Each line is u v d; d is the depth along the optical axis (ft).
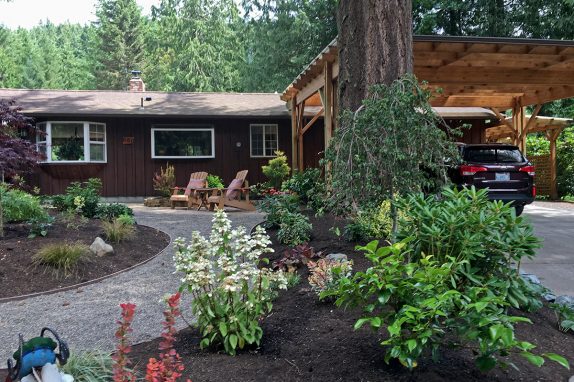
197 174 43.45
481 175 31.14
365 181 14.90
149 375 6.81
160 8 140.15
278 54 89.56
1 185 24.34
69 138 46.37
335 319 11.61
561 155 51.49
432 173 16.12
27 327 13.19
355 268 15.97
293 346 10.39
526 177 31.37
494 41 27.55
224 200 36.94
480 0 62.95
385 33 22.80
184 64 125.39
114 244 22.24
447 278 8.89
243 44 127.44
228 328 10.28
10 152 22.61
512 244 10.18
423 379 8.59
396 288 8.29
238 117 48.34
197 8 131.34
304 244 18.57
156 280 18.01
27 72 171.83
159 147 49.08
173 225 29.76
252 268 10.46
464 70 34.65
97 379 8.69
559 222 32.71
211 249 10.59
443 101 46.06
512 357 9.68
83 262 18.90
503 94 46.42
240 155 50.57
